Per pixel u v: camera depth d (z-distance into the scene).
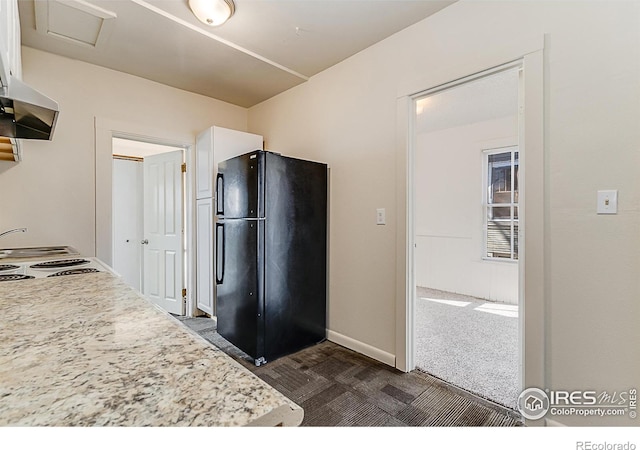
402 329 2.21
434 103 3.56
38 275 1.50
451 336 2.85
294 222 2.54
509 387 1.98
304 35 2.29
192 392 0.52
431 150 4.92
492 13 1.76
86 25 2.15
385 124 2.33
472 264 4.44
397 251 2.25
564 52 1.51
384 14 2.04
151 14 2.04
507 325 3.16
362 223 2.51
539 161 1.57
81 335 0.76
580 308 1.47
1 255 2.07
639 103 1.32
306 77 2.96
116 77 2.83
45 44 2.38
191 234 3.41
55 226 2.53
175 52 2.52
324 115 2.84
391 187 2.30
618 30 1.37
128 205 4.30
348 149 2.62
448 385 2.01
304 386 2.00
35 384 0.53
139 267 4.37
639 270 1.33
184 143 3.30
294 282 2.55
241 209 2.50
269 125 3.50
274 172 2.41
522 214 1.66
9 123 1.61
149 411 0.46
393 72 2.28
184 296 3.50
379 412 1.72
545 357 1.56
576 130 1.47
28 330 0.79
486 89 3.12
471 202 4.48
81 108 2.65
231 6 1.96
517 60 1.67
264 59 2.63
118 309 0.97
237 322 2.55
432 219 4.90
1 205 2.32
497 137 4.23
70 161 2.60
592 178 1.43
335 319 2.73
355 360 2.38
